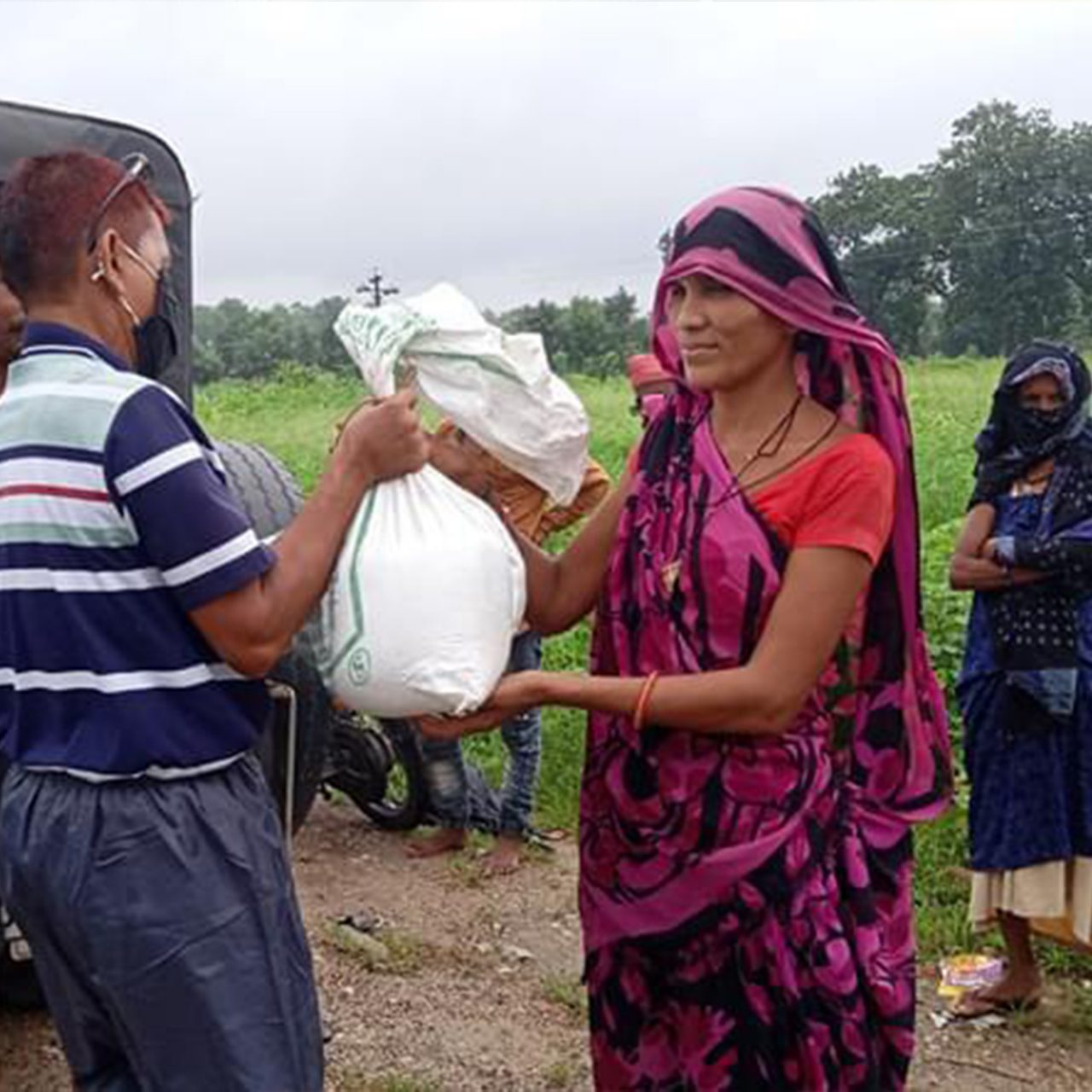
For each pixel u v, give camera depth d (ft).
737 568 7.68
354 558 7.58
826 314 7.66
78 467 7.20
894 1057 8.27
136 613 7.30
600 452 55.67
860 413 7.98
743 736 7.89
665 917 8.11
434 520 7.68
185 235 12.69
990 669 13.03
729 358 7.70
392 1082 11.89
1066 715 12.66
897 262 178.91
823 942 7.92
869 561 7.70
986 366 108.99
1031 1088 12.17
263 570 7.30
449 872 16.49
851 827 8.18
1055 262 173.06
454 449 8.51
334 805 18.71
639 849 8.20
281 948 7.76
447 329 8.02
